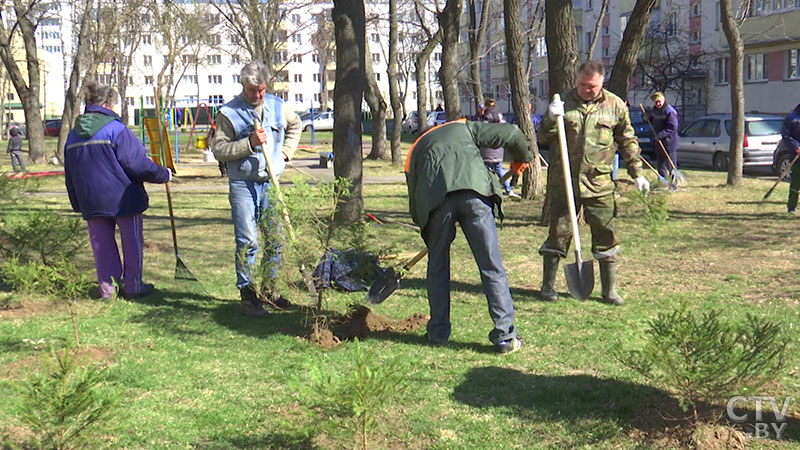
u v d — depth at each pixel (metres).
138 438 4.02
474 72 22.08
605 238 6.63
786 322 5.79
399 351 5.41
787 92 34.59
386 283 6.02
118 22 30.97
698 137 22.20
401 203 15.04
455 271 8.20
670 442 3.84
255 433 4.10
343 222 5.79
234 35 41.88
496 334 5.37
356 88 10.75
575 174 6.54
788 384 4.51
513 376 4.88
